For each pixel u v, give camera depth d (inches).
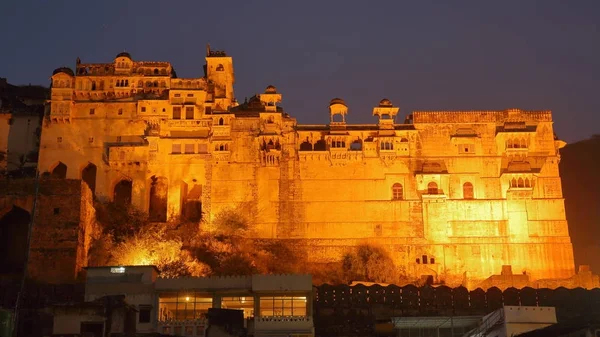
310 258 3531.0
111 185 3659.0
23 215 3161.9
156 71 3905.0
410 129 3727.9
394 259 3545.8
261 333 2276.1
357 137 3742.6
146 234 3334.2
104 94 3809.1
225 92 3932.1
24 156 3811.5
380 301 2787.9
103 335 1889.8
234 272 3129.9
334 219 3604.8
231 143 3690.9
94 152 3708.2
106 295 2310.5
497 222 3595.0
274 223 3595.0
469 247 3555.6
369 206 3622.0
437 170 3663.9
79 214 3053.6
